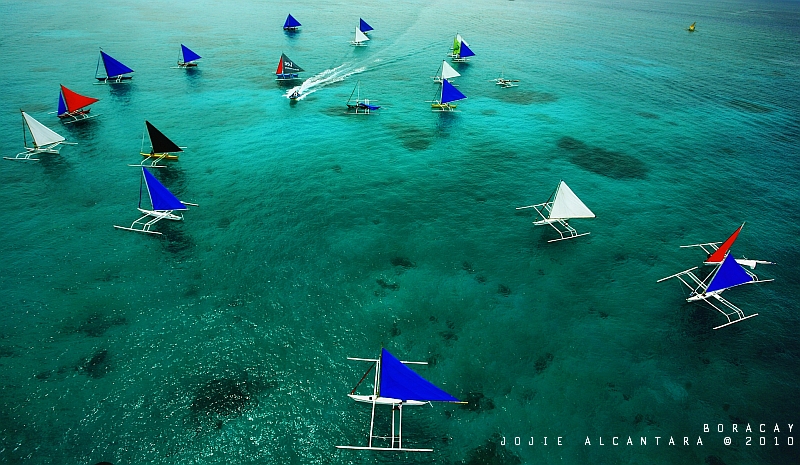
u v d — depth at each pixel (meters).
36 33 159.12
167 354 44.97
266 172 78.31
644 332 49.97
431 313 51.38
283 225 64.62
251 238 61.56
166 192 61.94
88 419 38.97
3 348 44.47
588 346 48.06
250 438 38.56
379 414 40.81
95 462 36.22
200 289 52.84
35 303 49.72
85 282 52.91
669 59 167.38
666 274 58.38
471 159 86.25
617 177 81.25
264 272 55.81
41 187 70.50
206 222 64.44
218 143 87.75
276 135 92.56
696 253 62.31
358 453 37.91
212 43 159.25
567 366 45.78
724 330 50.50
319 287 54.09
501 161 85.88
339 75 133.25
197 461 36.81
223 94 113.44
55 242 59.00
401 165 82.94
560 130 100.81
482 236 64.38
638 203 73.44
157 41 158.12
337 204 70.19
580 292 55.19
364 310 51.28
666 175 82.38
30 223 62.34
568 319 51.34
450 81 132.50
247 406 40.84
